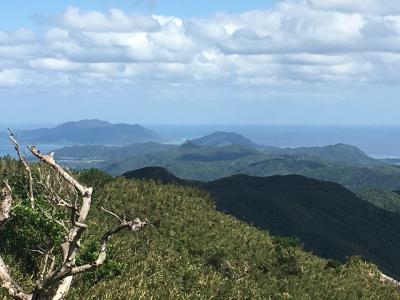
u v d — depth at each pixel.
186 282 32.38
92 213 39.34
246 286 35.94
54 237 14.63
